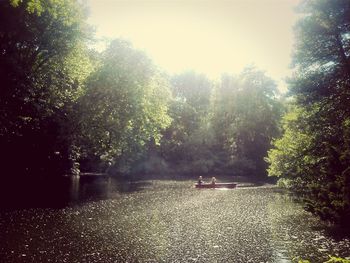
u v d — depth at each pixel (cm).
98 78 3844
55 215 2475
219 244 1777
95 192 4109
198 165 8444
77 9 3316
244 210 2966
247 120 9031
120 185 5191
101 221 2338
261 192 4591
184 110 9388
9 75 2900
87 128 3841
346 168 2038
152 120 4294
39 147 4253
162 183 5788
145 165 8106
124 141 4169
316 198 2312
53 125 4128
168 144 8825
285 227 2211
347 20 2978
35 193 3553
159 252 1612
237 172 8438
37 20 3039
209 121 9700
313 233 2025
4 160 3862
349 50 3052
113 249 1639
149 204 3266
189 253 1605
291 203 3444
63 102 3806
